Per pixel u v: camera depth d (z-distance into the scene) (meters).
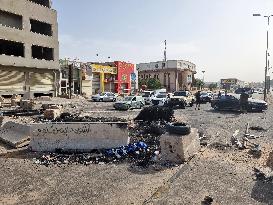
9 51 33.78
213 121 17.20
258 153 9.23
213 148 10.04
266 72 37.91
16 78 32.66
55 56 37.50
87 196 5.98
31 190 6.31
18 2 32.22
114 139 9.65
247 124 15.74
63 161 8.45
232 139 11.21
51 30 37.06
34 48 36.56
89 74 47.78
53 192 6.19
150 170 7.63
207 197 5.75
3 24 31.16
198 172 7.47
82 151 9.48
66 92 42.91
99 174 7.33
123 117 18.61
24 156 9.06
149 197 5.93
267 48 37.66
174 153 8.38
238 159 8.66
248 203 5.67
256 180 6.94
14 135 11.08
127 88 60.31
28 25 33.53
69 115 17.00
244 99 22.77
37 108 22.09
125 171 7.56
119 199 5.83
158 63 86.44
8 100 29.02
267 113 22.38
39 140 9.79
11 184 6.66
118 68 56.38
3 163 8.32
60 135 9.76
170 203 5.65
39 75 35.75
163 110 16.36
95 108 26.36
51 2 37.28
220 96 24.62
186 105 27.20
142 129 13.55
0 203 5.64
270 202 5.72
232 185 6.61
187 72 86.81
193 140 9.28
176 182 6.77
